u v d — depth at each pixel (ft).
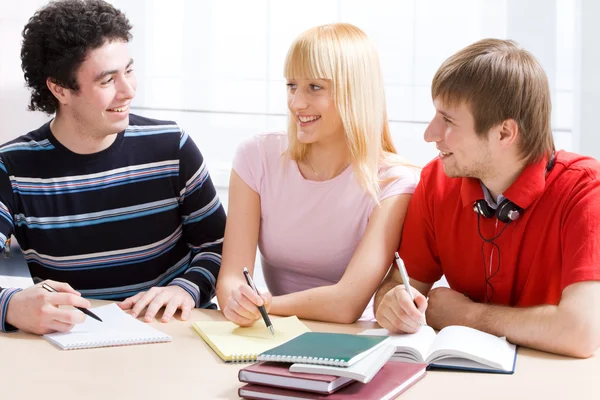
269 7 8.89
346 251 5.47
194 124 9.28
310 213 5.45
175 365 3.82
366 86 5.23
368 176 5.25
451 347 3.77
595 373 3.68
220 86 9.16
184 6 9.11
